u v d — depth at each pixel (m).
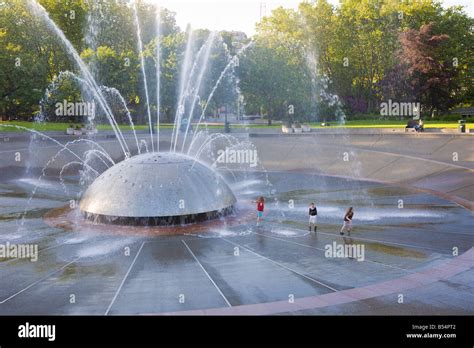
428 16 73.75
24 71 52.34
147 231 19.00
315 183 31.22
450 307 12.02
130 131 51.28
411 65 65.31
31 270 14.79
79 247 17.06
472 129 42.53
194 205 20.27
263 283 13.64
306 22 74.25
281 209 23.42
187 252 16.50
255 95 64.38
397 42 71.94
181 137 47.72
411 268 14.99
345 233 19.09
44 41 63.62
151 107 64.94
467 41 71.75
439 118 61.62
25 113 60.97
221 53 62.03
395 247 17.23
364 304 12.17
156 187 20.14
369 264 15.38
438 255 16.31
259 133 48.69
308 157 38.84
